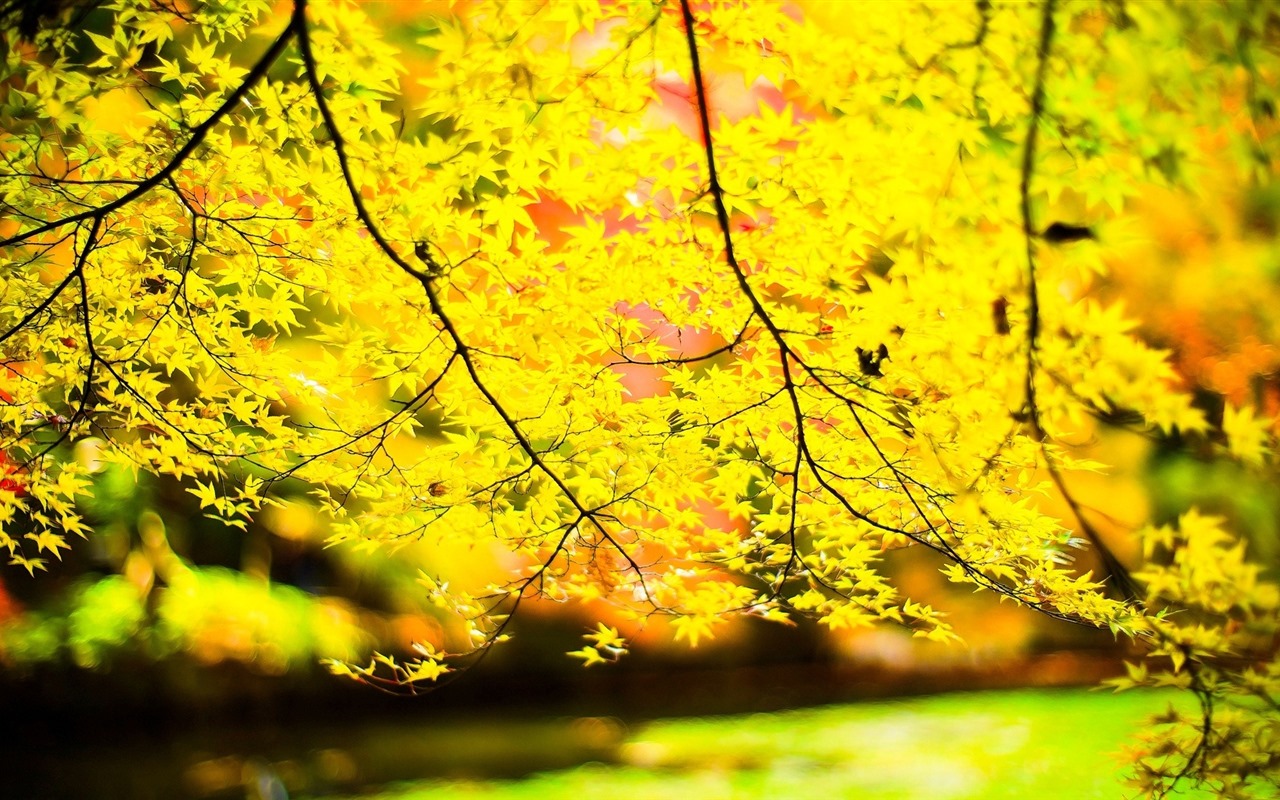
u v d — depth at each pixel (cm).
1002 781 359
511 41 232
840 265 238
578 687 513
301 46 233
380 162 240
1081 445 245
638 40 233
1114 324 229
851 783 368
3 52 239
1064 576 250
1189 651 241
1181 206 260
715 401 250
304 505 429
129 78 245
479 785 382
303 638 437
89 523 426
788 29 232
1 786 384
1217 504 291
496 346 247
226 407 257
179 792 379
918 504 252
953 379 237
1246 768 243
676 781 379
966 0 226
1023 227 230
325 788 383
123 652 424
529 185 239
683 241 240
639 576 257
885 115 231
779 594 260
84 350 257
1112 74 226
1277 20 223
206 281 253
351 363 250
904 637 529
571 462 256
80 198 250
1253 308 266
